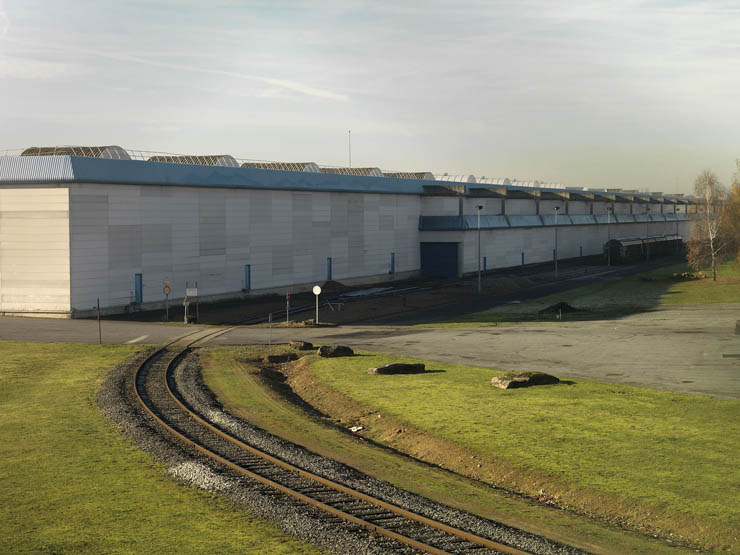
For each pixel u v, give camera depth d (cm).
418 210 9712
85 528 1509
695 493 1725
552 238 11931
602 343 4422
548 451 2102
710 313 5903
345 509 1622
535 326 5344
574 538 1512
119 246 5819
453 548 1403
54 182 5444
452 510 1644
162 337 4769
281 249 7431
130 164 5859
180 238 6331
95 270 5653
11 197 5575
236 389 3180
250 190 7025
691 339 4512
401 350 4266
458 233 9512
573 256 12669
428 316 6134
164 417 2558
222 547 1409
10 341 4494
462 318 5966
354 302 6994
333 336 4919
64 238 5469
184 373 3512
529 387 3081
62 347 4278
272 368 3850
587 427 2366
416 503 1681
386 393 3003
